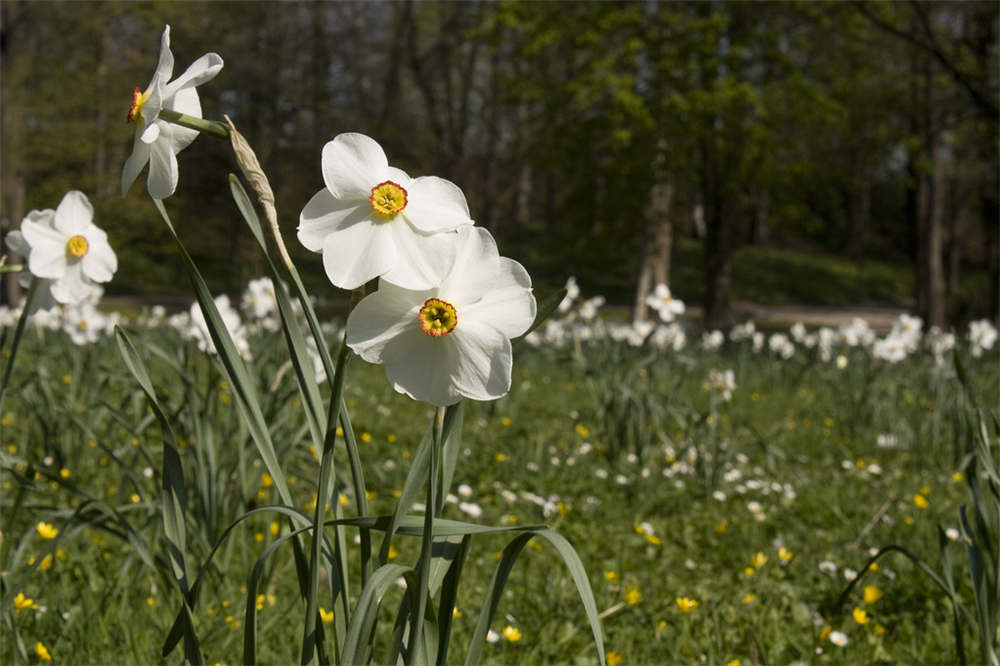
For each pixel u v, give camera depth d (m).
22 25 24.91
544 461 6.22
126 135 25.05
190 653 1.69
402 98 31.11
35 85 25.44
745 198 23.27
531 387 10.73
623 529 4.82
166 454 1.75
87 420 4.86
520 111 30.89
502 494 5.19
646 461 6.01
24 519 3.90
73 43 25.72
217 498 3.37
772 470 6.06
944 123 20.81
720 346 13.55
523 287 1.43
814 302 41.31
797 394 10.59
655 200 22.28
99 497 4.28
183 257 1.54
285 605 3.29
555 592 3.55
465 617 3.30
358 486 1.62
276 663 2.82
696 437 6.04
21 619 2.85
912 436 7.20
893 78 21.47
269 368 4.71
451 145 29.94
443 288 1.41
